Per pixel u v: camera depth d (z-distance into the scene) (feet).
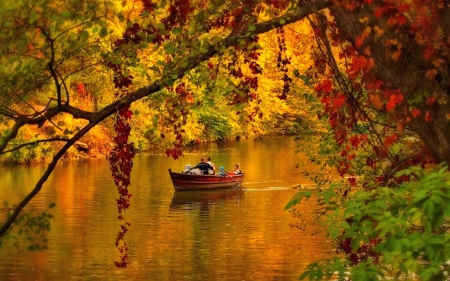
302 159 168.55
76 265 67.00
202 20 28.09
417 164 30.19
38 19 25.63
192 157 173.78
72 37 26.48
